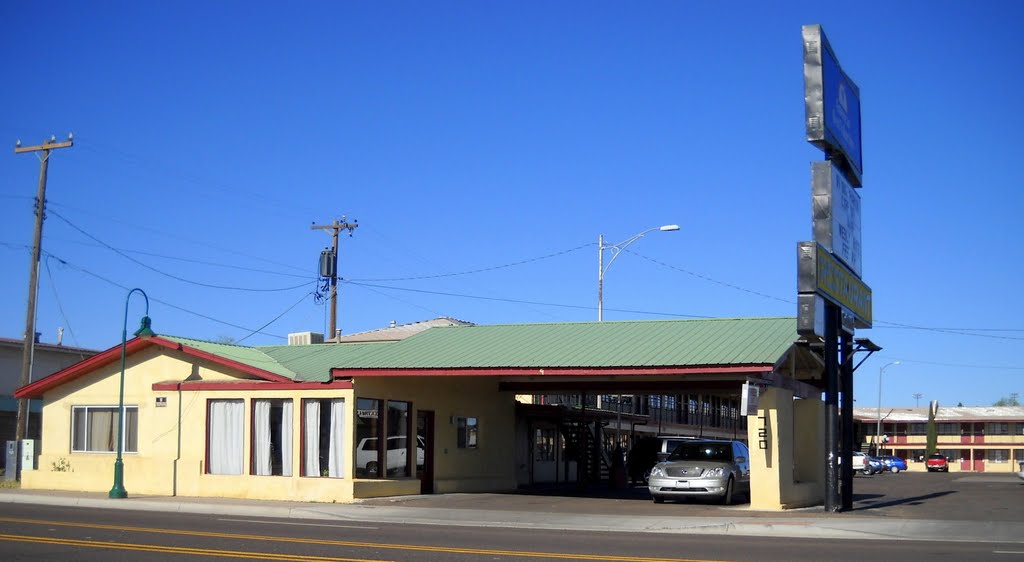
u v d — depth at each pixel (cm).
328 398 2669
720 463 2689
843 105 2378
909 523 1966
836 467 2303
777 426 2408
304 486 2636
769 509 2383
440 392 3031
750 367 2295
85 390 3023
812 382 2988
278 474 2703
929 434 9644
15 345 4222
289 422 2716
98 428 2992
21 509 2283
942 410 10325
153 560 1331
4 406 4150
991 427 9969
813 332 2094
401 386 2842
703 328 2750
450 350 2812
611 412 4131
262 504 2483
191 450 2809
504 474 3350
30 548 1453
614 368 2444
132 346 2914
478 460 3209
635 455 3925
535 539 1700
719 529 1947
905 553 1501
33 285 3403
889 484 4444
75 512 2198
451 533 1802
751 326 2702
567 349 2672
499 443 3341
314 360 3041
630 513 2292
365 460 2695
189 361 2888
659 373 2403
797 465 2852
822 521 2003
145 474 2853
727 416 7469
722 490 2603
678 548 1561
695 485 2611
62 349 4456
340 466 2631
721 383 3019
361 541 1602
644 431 5809
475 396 3212
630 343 2662
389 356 2817
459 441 3127
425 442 2977
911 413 10362
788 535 1889
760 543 1667
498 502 2625
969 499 3045
